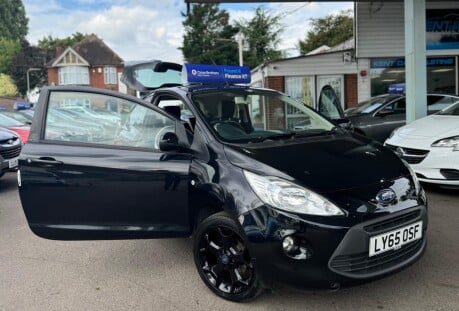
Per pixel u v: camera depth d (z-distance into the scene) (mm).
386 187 3291
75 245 5020
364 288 3625
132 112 4047
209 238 3633
